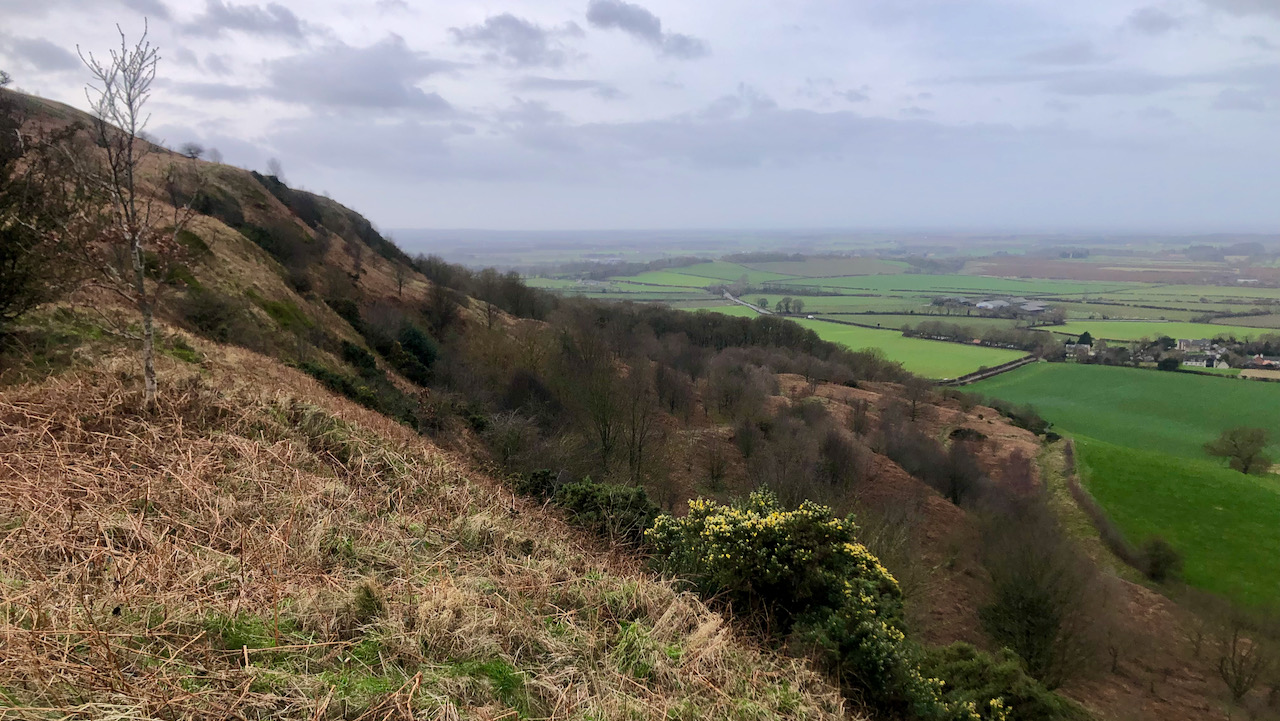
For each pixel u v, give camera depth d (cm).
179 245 845
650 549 1052
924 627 1568
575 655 560
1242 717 1602
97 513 576
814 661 744
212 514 632
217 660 419
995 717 809
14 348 1001
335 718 396
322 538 634
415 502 878
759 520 923
